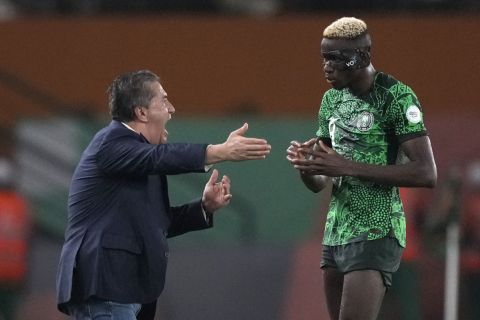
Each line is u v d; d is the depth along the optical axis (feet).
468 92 151.94
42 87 152.97
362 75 71.36
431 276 116.98
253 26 153.69
